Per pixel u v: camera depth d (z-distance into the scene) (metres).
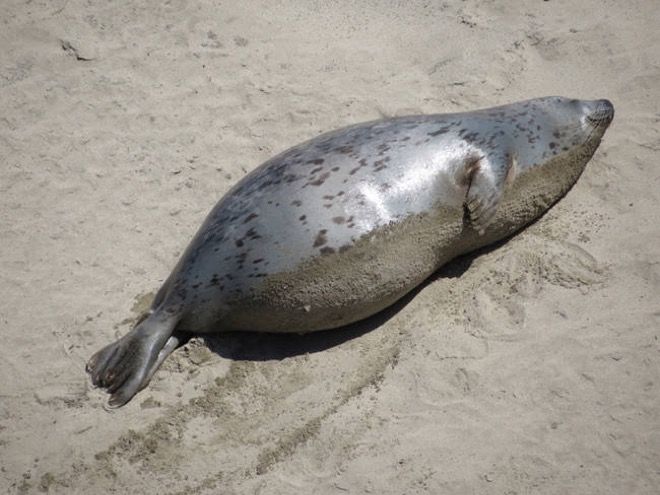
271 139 14.70
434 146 12.06
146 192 13.95
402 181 11.62
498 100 15.41
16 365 11.58
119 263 12.92
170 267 12.84
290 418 10.95
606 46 16.28
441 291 12.39
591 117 13.65
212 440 10.76
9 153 14.62
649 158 14.15
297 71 16.00
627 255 12.60
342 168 11.65
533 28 16.75
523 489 10.04
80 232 13.38
